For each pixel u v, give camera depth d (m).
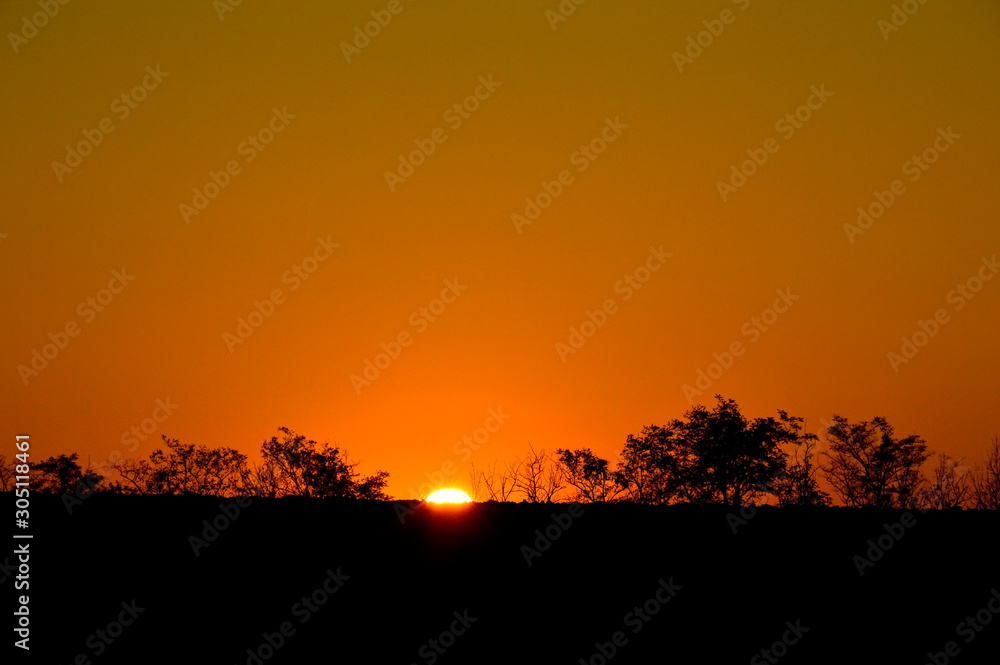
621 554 29.36
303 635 23.12
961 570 27.62
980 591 26.08
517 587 26.52
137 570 26.70
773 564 28.39
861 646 22.64
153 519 31.05
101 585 25.55
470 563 28.45
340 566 27.78
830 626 23.92
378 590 26.05
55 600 24.41
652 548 29.98
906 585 26.58
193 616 23.92
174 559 27.66
